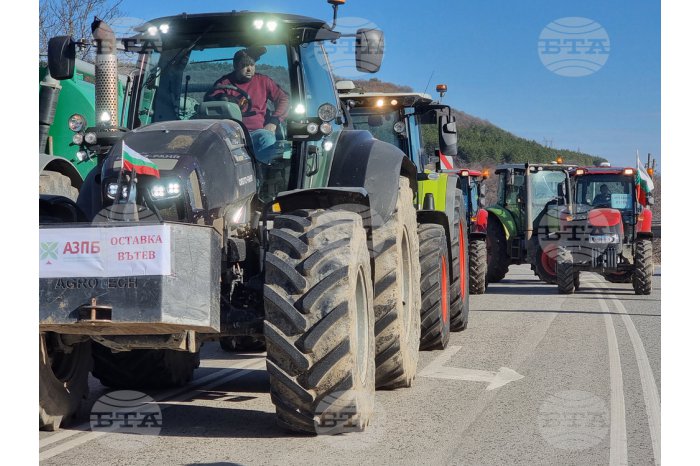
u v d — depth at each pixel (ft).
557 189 52.03
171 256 14.42
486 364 24.52
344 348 15.47
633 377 22.44
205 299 14.62
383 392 20.65
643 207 49.62
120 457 14.88
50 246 14.52
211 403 19.45
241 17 19.95
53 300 14.51
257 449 15.40
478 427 17.17
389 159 20.22
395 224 19.88
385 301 19.54
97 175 17.03
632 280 48.29
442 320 26.58
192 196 16.29
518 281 60.85
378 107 35.60
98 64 17.71
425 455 15.14
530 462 14.84
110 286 14.42
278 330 15.48
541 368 23.81
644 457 15.20
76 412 17.54
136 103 20.08
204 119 18.94
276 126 19.77
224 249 16.83
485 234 49.37
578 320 35.12
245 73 19.89
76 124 17.35
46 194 18.06
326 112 18.21
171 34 20.15
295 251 15.84
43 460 14.67
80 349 17.76
